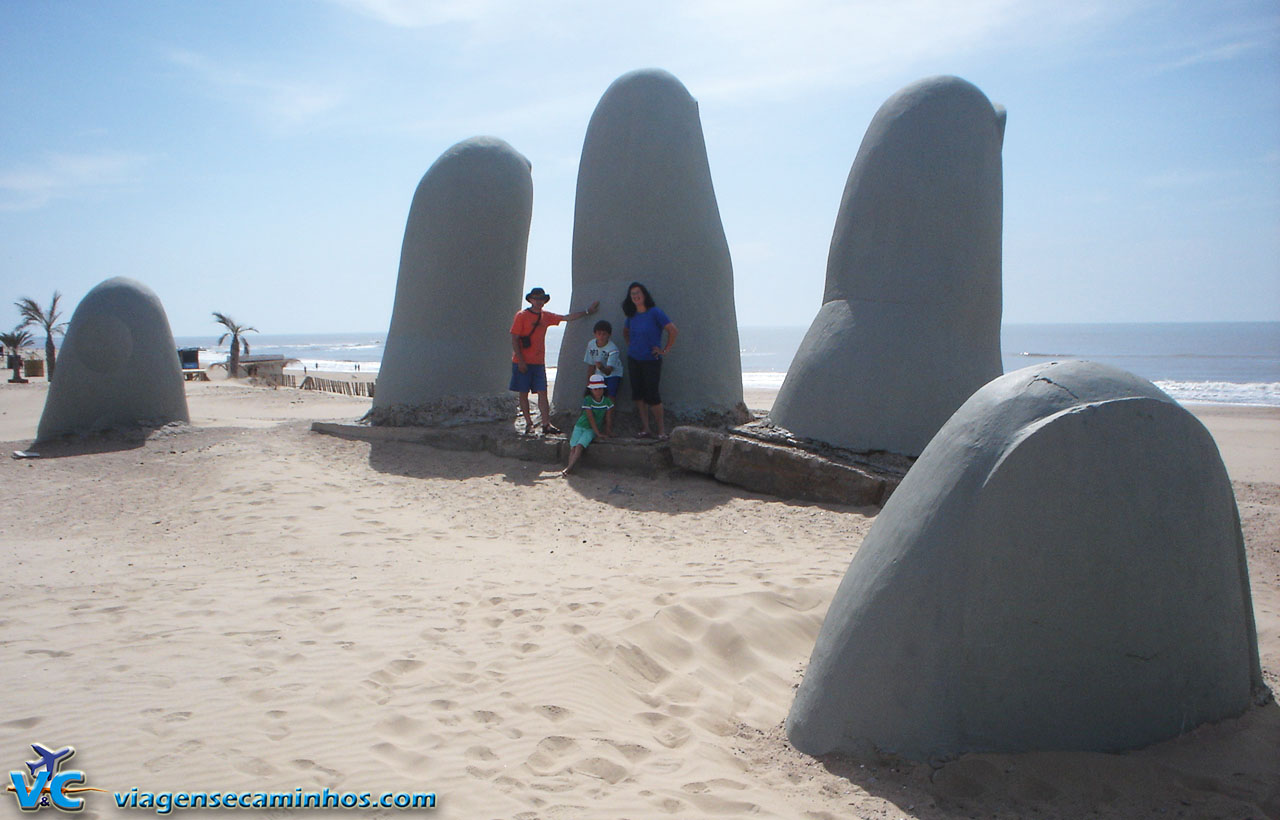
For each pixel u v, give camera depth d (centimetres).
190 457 849
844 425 672
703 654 374
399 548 552
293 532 589
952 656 256
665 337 755
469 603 434
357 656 362
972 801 240
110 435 961
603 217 818
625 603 425
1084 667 251
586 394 755
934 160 668
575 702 323
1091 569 249
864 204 693
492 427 865
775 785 263
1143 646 253
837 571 479
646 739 299
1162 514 253
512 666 355
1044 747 252
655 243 803
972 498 256
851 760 268
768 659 374
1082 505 249
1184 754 253
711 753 287
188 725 296
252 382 2589
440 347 919
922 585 261
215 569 502
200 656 358
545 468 773
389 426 896
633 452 739
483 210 910
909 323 665
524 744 290
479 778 267
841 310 695
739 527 596
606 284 819
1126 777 239
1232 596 270
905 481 292
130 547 556
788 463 660
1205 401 2534
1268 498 672
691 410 801
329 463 818
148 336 1004
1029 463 250
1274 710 280
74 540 578
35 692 319
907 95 693
